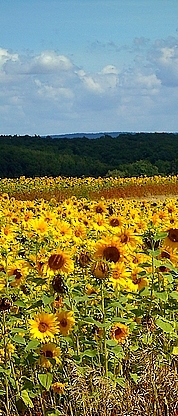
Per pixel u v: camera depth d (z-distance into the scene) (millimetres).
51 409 4371
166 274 4926
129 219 9867
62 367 4539
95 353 4469
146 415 3977
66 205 12016
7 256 5637
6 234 8047
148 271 5531
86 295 4844
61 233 6965
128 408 3932
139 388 4234
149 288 4988
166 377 4152
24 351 4609
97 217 7730
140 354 4344
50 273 4816
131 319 5184
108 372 4375
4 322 4457
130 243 5281
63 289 4617
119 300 4805
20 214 10930
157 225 8344
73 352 4547
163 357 4555
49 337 4352
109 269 4629
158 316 4809
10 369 4418
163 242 5359
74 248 6242
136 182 34031
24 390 4391
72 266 4848
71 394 4004
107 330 4742
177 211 10797
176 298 4988
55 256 4828
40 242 6348
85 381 3990
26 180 33156
